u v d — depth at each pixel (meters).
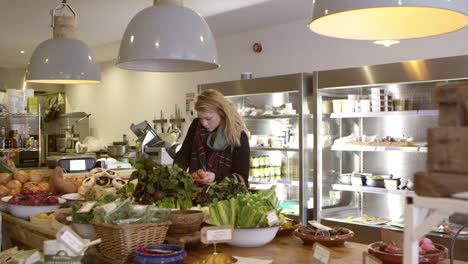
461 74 3.65
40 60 3.23
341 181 4.75
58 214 2.43
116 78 8.81
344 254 1.96
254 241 2.07
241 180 2.94
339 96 4.83
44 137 10.02
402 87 4.42
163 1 2.34
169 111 7.66
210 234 1.80
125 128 8.62
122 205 2.00
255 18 5.51
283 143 5.18
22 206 2.68
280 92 4.97
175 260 1.77
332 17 1.91
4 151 6.17
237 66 6.39
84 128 9.63
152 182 2.31
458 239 3.75
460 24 1.78
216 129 3.31
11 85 9.85
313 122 4.61
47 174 3.70
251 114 5.38
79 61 3.27
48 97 10.37
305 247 2.09
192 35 2.27
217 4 4.89
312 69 5.51
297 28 5.65
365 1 1.57
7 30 6.20
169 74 7.66
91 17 5.50
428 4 1.55
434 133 0.96
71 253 1.67
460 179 0.93
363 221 4.46
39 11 5.24
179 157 3.51
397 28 1.95
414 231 1.00
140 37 2.25
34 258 1.91
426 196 0.97
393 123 4.59
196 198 2.45
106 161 5.02
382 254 1.76
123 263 1.91
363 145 4.45
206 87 5.62
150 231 1.97
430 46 4.57
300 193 4.77
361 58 5.08
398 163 4.57
